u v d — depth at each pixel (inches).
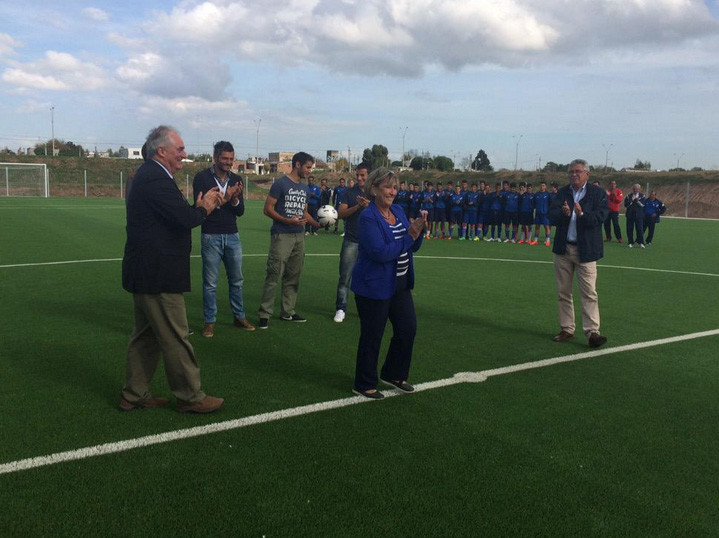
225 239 241.8
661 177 2012.8
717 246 683.4
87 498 113.9
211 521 107.3
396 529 106.4
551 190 724.0
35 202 1365.7
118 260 457.1
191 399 156.0
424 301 323.6
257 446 138.6
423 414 161.0
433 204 783.1
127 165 2364.7
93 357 206.5
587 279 234.7
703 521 112.0
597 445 143.8
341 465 130.0
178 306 152.0
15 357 204.2
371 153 2955.2
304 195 259.9
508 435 148.3
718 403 174.4
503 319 282.8
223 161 237.8
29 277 372.5
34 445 135.9
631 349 232.1
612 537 106.0
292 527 106.0
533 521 110.3
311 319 278.1
